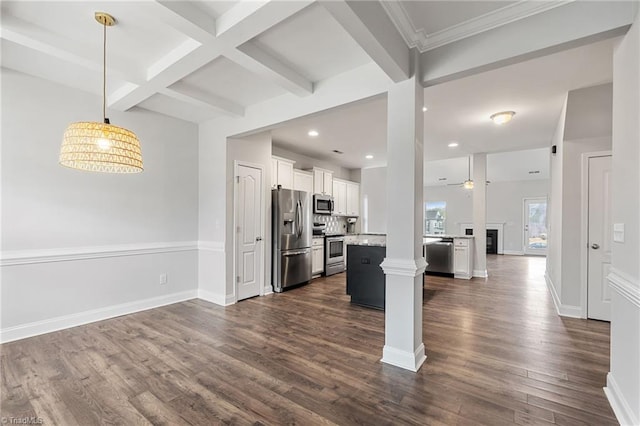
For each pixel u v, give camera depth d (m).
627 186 1.74
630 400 1.64
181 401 1.90
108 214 3.46
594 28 1.78
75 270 3.20
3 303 2.77
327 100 2.96
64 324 3.10
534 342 2.77
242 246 4.24
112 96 3.30
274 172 5.36
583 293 3.46
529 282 5.46
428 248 6.17
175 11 1.89
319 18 2.10
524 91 3.18
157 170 3.91
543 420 1.72
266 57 2.52
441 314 3.60
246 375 2.21
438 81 2.38
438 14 2.04
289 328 3.14
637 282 1.59
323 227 6.41
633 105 1.67
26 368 2.29
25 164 2.90
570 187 3.56
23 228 2.88
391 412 1.79
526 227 10.19
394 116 2.43
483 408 1.83
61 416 1.76
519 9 1.96
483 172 6.00
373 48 1.94
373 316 3.53
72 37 2.32
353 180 8.13
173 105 3.66
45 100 3.02
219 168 4.09
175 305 3.96
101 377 2.17
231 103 3.62
